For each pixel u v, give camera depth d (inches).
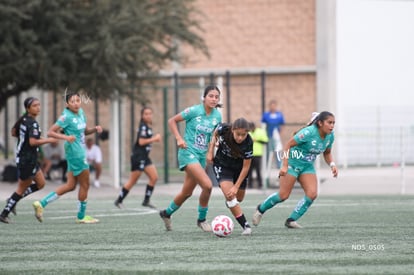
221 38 3769.7
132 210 1845.5
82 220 1541.6
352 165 3526.1
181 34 2883.9
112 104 2765.7
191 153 1315.2
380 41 3690.9
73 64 2625.5
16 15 2522.1
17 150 1540.4
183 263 1024.2
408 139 3563.0
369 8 3673.7
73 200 2135.8
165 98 2770.7
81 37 2682.1
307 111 3666.3
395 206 1873.8
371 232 1341.0
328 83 3599.9
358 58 3641.7
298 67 3661.4
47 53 2588.6
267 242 1211.2
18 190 1549.0
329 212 1722.4
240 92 3747.5
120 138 2920.8
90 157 2684.5
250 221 1537.9
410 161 3567.9
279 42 3700.8
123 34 2711.6
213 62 3777.1
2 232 1391.5
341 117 3570.4
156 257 1077.8
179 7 2893.7
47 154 2790.4
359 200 2076.8
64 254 1120.2
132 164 1873.8
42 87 2741.1
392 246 1162.0
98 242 1243.2
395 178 2883.9
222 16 3767.2
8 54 2509.8
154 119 3555.6
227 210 1795.0
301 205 1386.6
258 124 3713.1
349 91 3614.7
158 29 2768.2
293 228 1397.6
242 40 3745.1
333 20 3614.7
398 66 3718.0
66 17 2625.5
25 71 2581.2
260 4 3718.0
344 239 1244.5
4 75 2581.2
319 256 1068.5
